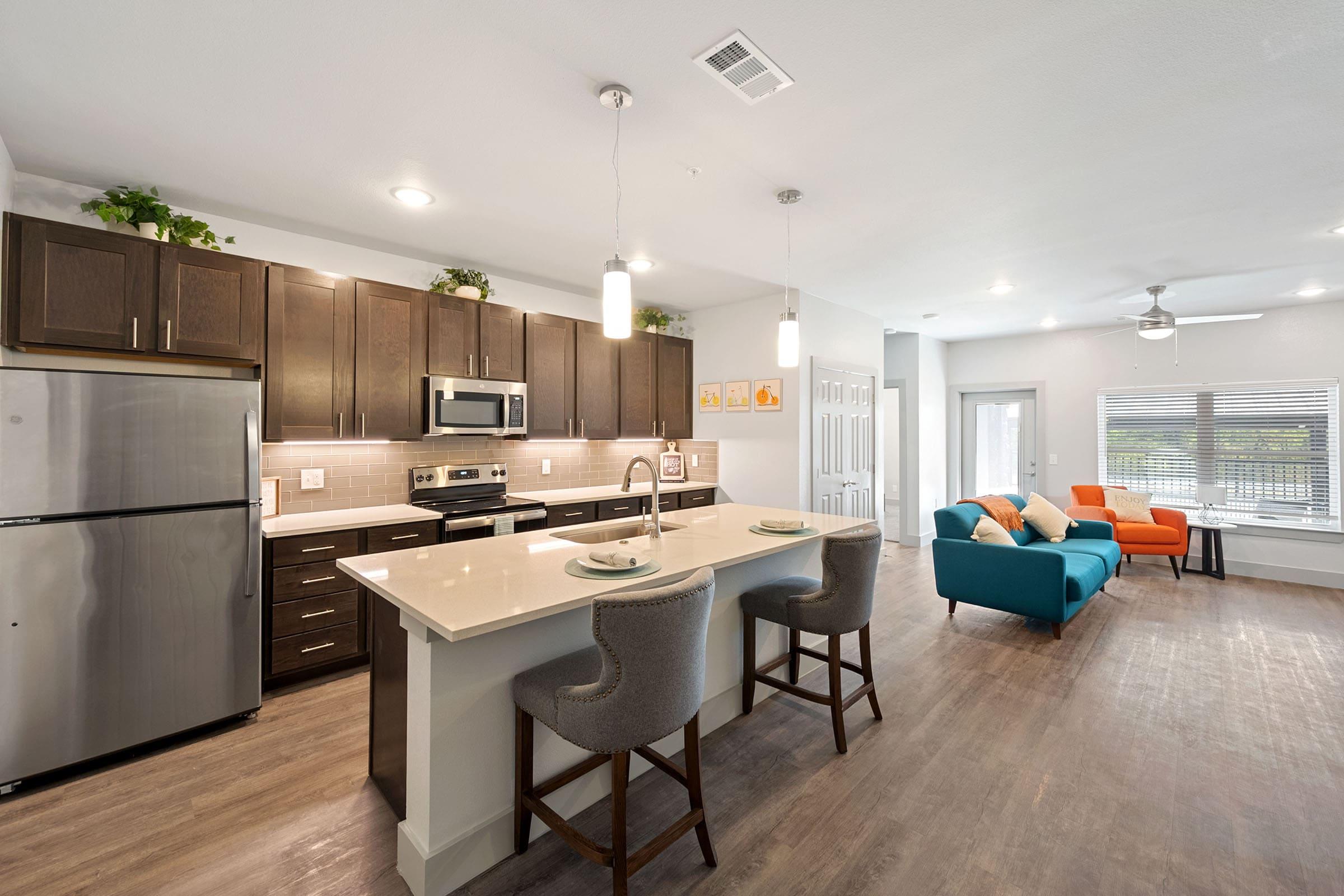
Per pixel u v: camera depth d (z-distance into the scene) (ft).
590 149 7.90
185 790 6.92
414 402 11.88
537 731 6.18
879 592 15.87
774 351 16.28
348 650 10.20
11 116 7.05
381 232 11.18
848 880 5.53
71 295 7.86
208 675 8.14
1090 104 6.75
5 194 7.74
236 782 7.08
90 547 7.23
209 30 5.53
